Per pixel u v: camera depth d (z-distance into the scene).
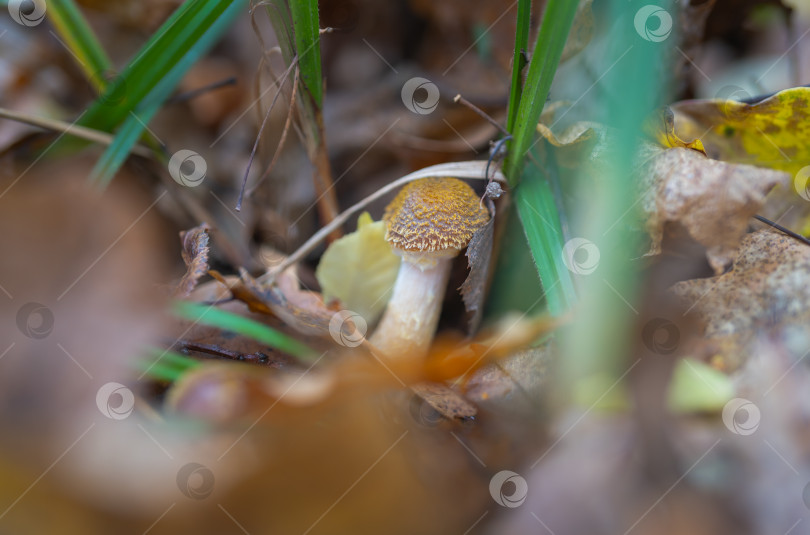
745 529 0.40
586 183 0.45
